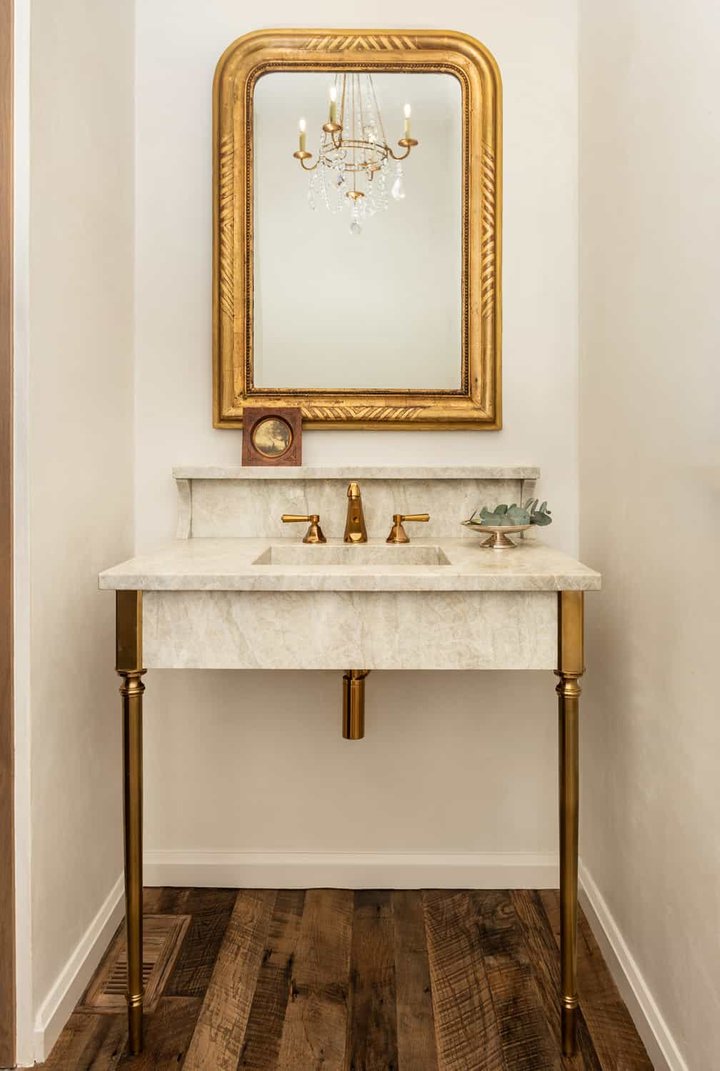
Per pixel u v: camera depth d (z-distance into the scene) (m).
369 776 2.00
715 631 1.15
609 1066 1.34
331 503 1.91
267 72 1.94
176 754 2.00
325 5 1.96
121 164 1.85
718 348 1.13
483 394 1.94
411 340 1.97
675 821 1.29
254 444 1.92
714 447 1.15
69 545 1.55
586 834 1.85
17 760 1.36
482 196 1.94
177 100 1.96
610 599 1.68
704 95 1.17
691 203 1.23
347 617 1.29
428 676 1.99
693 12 1.21
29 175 1.35
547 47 1.96
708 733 1.17
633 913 1.50
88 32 1.63
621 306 1.60
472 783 2.00
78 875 1.59
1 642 1.34
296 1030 1.43
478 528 1.61
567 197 1.96
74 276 1.56
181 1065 1.35
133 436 1.97
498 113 1.94
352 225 1.96
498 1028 1.43
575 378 1.97
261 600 1.30
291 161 1.95
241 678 2.00
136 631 1.30
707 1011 1.16
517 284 1.97
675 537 1.30
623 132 1.58
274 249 1.96
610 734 1.67
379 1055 1.37
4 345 1.34
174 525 1.98
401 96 1.95
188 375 1.98
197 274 1.97
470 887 1.98
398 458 1.98
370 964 1.63
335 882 1.98
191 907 1.88
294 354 1.96
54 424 1.47
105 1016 1.49
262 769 2.00
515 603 1.29
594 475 1.81
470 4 1.96
